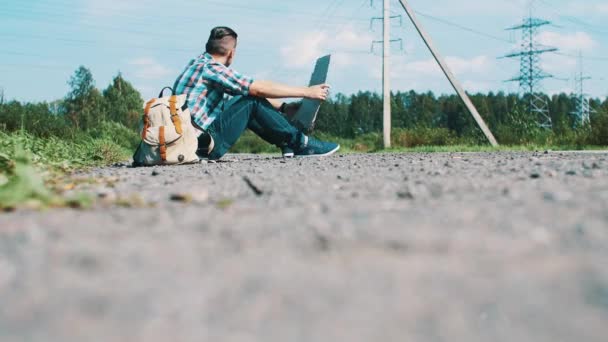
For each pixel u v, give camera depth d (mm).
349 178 2850
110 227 1312
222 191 2299
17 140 4555
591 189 1995
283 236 1176
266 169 3832
